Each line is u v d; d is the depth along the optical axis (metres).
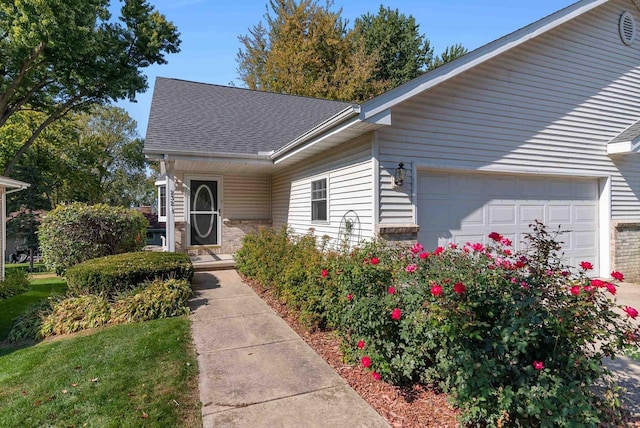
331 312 4.03
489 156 6.48
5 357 3.96
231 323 4.86
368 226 5.77
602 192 7.74
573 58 7.19
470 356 2.28
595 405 2.28
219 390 3.06
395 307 3.05
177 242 9.94
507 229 6.83
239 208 10.71
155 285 5.66
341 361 3.66
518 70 6.68
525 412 2.12
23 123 17.98
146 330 4.56
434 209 6.20
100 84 15.26
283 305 5.72
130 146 31.36
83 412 2.73
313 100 13.56
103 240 8.40
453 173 6.37
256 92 13.32
